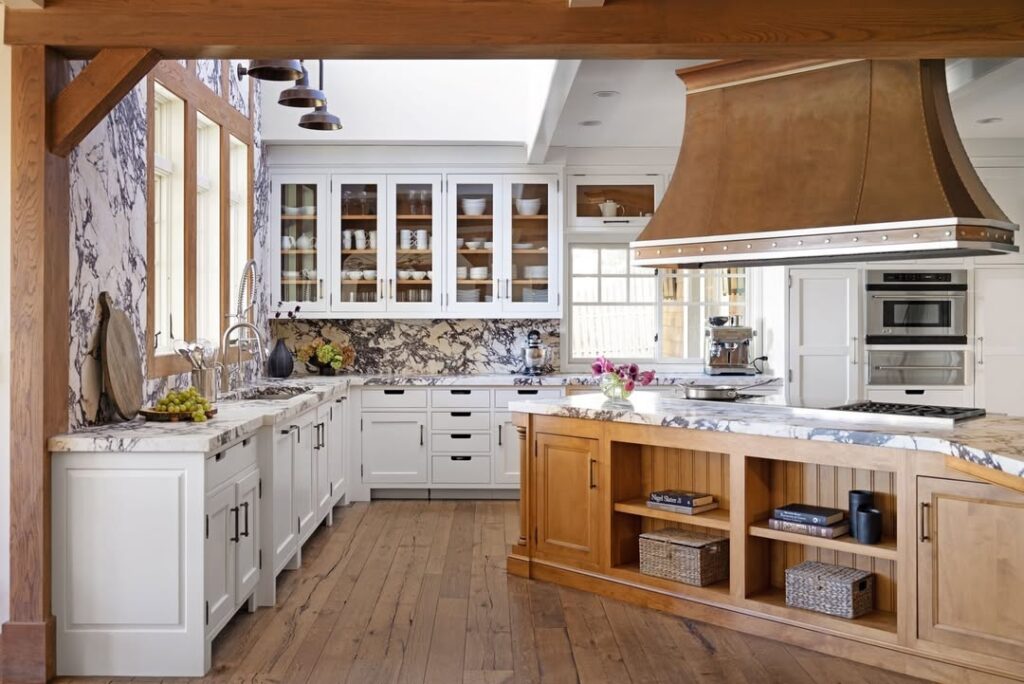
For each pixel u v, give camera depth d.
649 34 3.52
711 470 4.52
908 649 3.57
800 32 3.52
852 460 3.70
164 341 5.00
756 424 3.97
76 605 3.54
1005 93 5.32
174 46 3.52
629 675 3.56
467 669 3.61
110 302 4.03
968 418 4.02
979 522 3.36
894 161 4.15
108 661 3.54
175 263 5.01
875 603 3.95
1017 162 6.72
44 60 3.49
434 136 6.95
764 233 4.32
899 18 3.51
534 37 3.52
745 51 3.62
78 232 3.80
